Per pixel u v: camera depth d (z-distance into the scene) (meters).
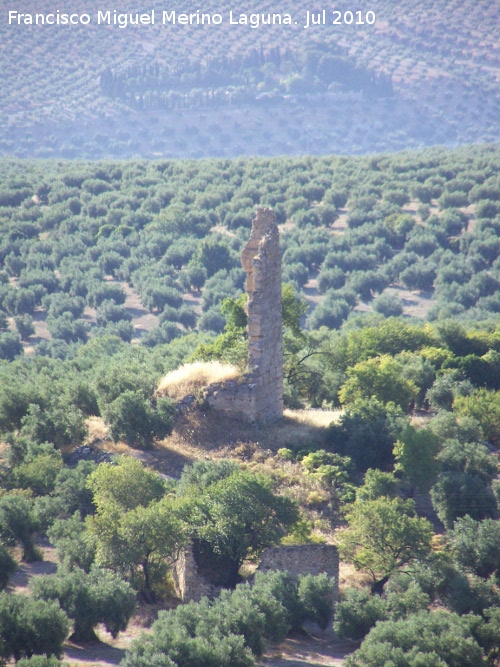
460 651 120.06
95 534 142.25
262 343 191.75
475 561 146.50
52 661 107.38
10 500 155.62
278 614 128.62
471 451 178.12
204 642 115.69
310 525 152.38
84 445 191.00
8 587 141.88
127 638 130.38
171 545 139.12
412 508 155.50
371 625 131.00
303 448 184.25
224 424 192.62
